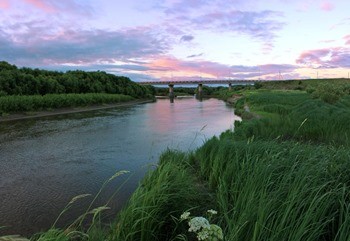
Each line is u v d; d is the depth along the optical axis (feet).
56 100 151.33
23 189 32.68
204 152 29.81
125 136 70.85
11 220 24.53
